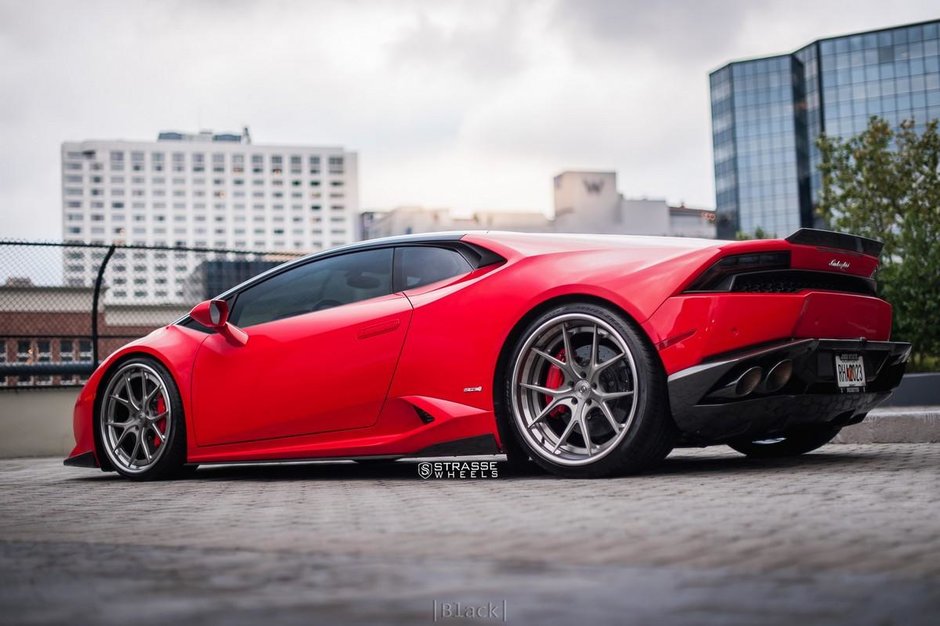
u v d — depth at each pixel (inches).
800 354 129.3
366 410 152.5
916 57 2674.7
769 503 96.9
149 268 382.6
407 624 46.8
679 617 47.4
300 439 159.5
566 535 77.4
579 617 47.6
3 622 50.8
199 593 57.5
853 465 140.9
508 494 115.6
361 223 4877.0
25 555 76.9
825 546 69.6
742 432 134.0
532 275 141.3
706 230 3878.0
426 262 154.3
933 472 126.3
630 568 61.4
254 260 406.6
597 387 135.0
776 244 133.0
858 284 145.8
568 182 3742.6
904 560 63.3
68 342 357.1
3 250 349.1
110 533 90.7
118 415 186.4
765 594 52.7
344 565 66.1
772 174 2819.9
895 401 345.1
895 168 1282.0
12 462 293.4
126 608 53.6
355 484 143.3
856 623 45.6
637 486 119.6
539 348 139.6
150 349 176.7
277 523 93.9
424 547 73.5
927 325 448.5
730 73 2866.6
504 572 61.1
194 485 157.4
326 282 163.2
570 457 135.6
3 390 337.4
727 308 128.3
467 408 143.5
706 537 74.5
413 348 148.4
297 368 159.3
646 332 130.3
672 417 131.3
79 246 361.1
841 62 2741.1
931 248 454.3
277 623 48.0
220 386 167.5
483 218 3863.2
